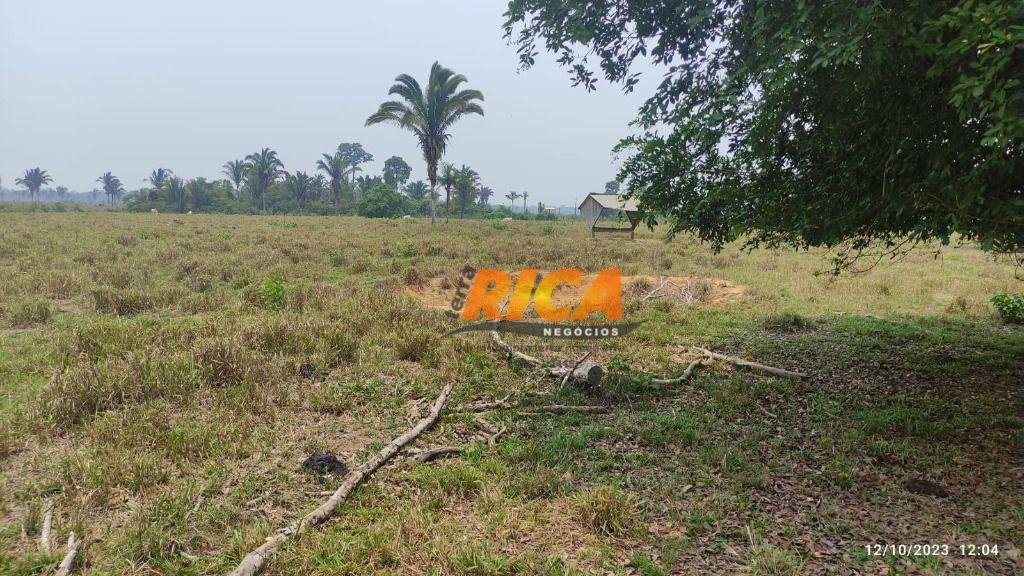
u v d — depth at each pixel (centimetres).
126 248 1484
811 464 425
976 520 346
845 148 474
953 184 399
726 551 312
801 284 1279
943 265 1605
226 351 558
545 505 355
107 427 417
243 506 342
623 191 649
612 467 413
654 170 615
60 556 280
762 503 367
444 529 325
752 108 459
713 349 766
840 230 512
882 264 1636
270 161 7381
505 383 600
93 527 313
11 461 379
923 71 395
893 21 337
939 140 412
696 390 601
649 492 376
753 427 493
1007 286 1241
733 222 595
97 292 845
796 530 334
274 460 404
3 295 852
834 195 494
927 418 502
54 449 398
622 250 1920
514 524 332
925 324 911
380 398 534
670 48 522
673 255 1830
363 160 12194
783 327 886
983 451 439
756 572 291
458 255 1656
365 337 719
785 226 564
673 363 694
